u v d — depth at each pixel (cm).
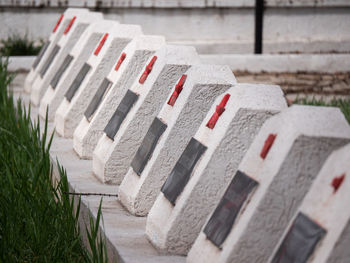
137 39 707
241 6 1596
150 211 481
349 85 1285
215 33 1609
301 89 1253
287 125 380
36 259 497
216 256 388
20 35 1541
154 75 616
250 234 376
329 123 376
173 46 623
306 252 331
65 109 823
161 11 1581
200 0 1582
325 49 1617
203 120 491
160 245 450
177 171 475
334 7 1634
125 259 432
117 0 1554
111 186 618
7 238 504
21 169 620
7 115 826
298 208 359
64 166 688
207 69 529
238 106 445
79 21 995
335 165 349
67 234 514
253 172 394
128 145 618
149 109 614
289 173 371
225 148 447
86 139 711
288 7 1619
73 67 895
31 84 1134
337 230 319
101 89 734
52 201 562
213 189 450
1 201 548
